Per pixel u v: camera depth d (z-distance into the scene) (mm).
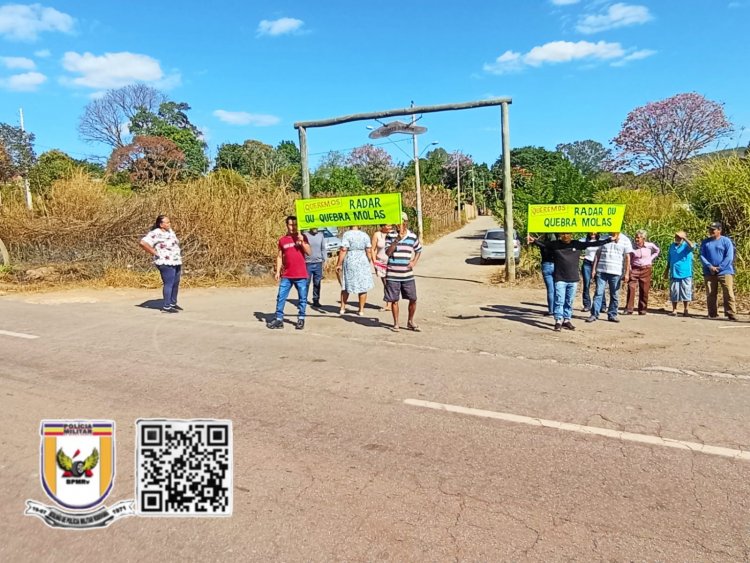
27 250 16578
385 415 4789
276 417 4730
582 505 3357
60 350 7059
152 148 35812
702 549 2928
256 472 3754
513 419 4703
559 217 9508
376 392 5398
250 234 16297
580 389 5523
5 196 18922
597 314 9406
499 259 22172
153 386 5535
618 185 24156
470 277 16672
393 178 52969
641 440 4281
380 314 10094
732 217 13305
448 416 4773
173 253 10086
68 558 2863
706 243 9766
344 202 9789
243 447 4137
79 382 5664
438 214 47594
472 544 2963
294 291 13438
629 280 10211
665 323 9289
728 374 6105
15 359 6602
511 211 14789
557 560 2836
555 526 3137
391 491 3516
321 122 14164
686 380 5867
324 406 5004
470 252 27891
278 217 17375
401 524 3150
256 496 3445
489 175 88750
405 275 8305
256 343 7512
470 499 3422
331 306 11062
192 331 8312
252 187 17719
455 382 5738
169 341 7609
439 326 8906
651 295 12359
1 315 9617
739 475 3729
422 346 7406
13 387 5500
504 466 3859
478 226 58000
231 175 17969
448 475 3729
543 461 3936
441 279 16141
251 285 14578
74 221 16453
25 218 17188
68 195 17766
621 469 3812
